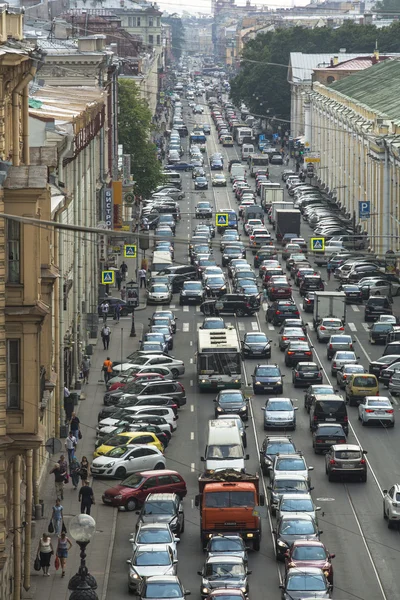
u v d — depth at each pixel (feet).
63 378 620.90
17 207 361.51
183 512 498.28
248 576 426.51
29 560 424.46
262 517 468.34
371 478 560.61
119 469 561.02
